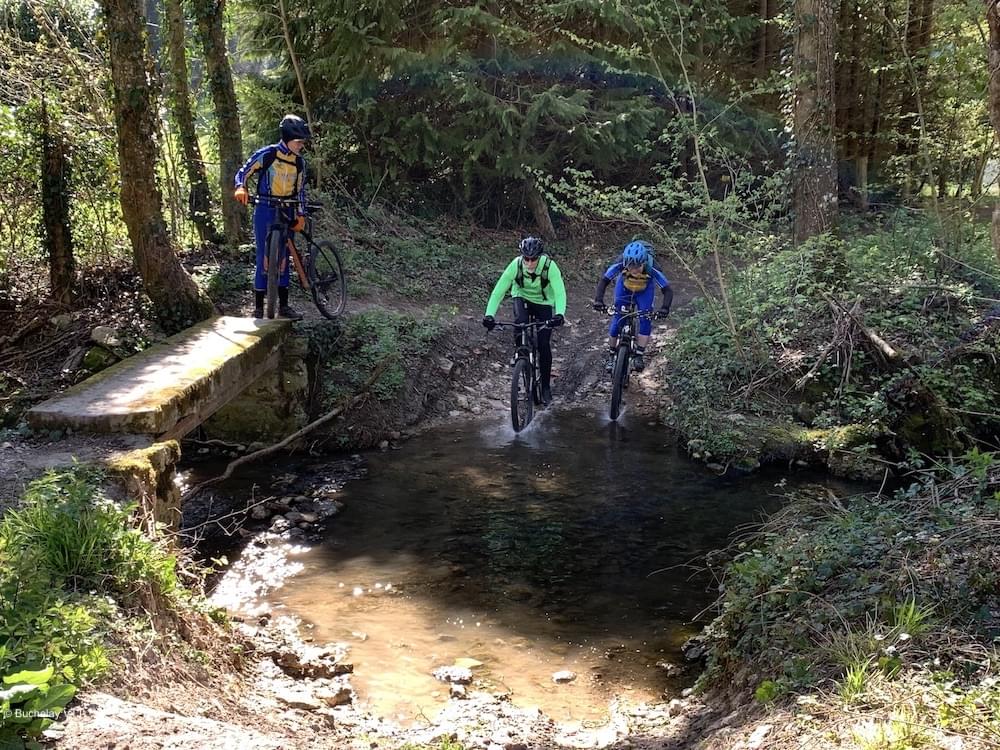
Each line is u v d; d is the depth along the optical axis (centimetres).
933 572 382
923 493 512
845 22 1430
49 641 300
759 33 1552
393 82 1321
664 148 1526
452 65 1304
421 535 638
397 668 459
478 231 1472
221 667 396
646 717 411
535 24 1377
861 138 1528
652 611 529
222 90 1045
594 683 450
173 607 390
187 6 1129
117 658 323
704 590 554
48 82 871
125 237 977
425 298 1160
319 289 894
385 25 1265
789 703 320
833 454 773
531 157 1355
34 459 478
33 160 854
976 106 1135
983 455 491
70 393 566
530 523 659
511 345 1105
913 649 326
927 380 811
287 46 1305
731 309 966
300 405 843
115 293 877
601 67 1366
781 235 1047
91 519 378
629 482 745
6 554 343
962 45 1129
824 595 397
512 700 431
